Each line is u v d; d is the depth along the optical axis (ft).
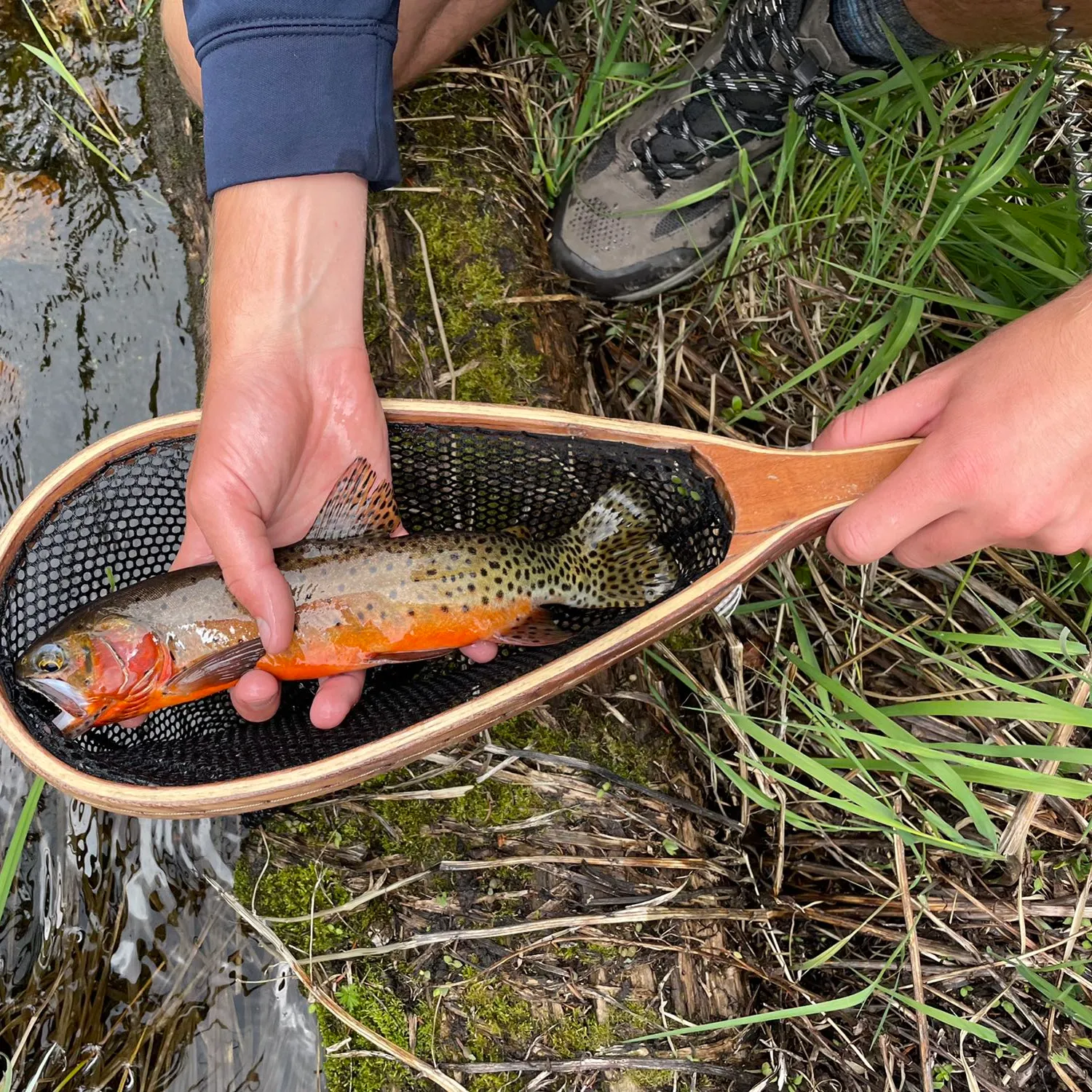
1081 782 2.09
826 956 2.23
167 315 2.56
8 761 2.27
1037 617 2.48
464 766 2.27
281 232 2.04
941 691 2.48
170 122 2.63
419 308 2.55
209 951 2.17
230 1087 2.11
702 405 2.69
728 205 2.65
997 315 2.40
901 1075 2.26
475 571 2.12
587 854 2.25
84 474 2.03
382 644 2.10
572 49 2.81
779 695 2.47
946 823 2.35
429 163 2.63
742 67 2.48
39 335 2.51
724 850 2.35
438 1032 2.12
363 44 2.01
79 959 2.17
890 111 2.53
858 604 2.48
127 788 1.86
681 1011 2.19
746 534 1.97
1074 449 1.84
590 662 1.92
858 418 2.02
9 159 2.59
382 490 2.13
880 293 2.65
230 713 2.19
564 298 2.66
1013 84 2.67
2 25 2.67
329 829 2.22
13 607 2.01
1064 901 2.30
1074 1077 2.25
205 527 1.99
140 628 2.01
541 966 2.17
